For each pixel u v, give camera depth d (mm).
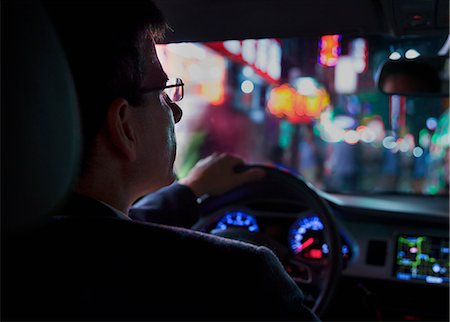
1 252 719
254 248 778
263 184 1865
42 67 619
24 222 624
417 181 7117
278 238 1846
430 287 1971
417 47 1903
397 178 7570
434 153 6723
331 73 8141
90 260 710
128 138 801
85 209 768
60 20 727
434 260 1967
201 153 5398
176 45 1746
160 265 719
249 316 723
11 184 612
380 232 2018
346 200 2268
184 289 711
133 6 799
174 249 735
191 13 1537
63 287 697
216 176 1743
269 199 1889
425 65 1906
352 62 7066
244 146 7633
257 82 8289
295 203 1858
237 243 778
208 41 1708
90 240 723
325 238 1648
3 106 604
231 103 7434
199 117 5617
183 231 771
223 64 7102
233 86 7578
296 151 8852
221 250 751
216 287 719
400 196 2420
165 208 1564
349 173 8188
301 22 1597
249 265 745
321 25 1622
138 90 810
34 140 614
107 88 762
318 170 8773
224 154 1766
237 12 1530
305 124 8898
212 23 1598
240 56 5172
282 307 756
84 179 790
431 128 6918
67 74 644
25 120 609
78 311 689
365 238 2023
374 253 2012
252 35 1688
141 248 727
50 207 639
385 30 1650
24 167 612
